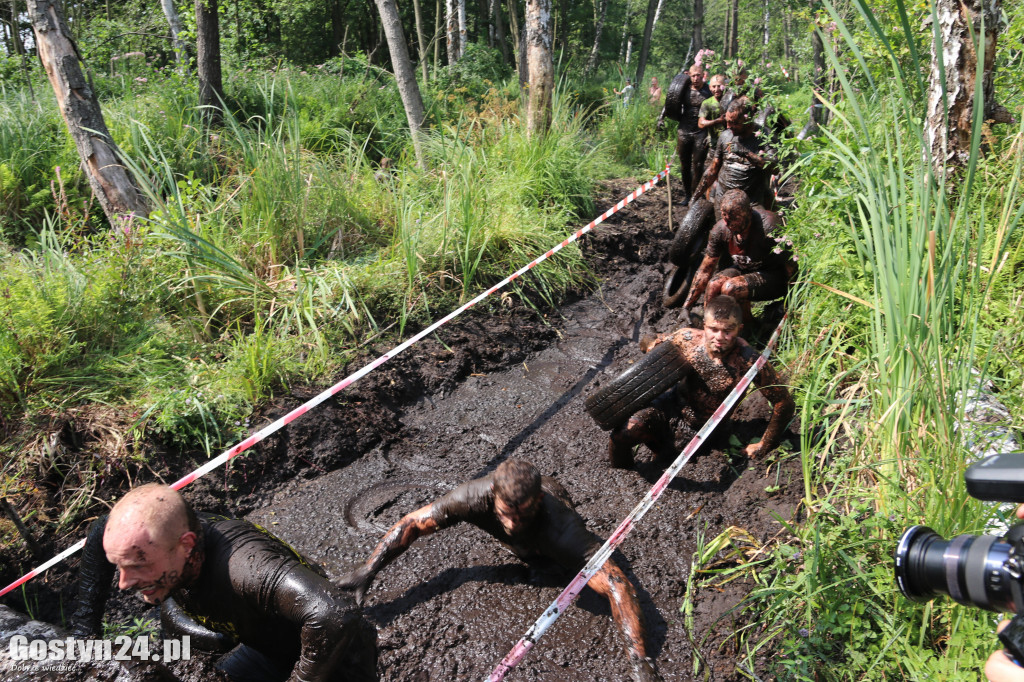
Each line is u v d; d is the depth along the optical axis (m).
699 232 6.46
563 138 9.14
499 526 3.54
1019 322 4.36
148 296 5.37
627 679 3.22
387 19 8.40
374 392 5.17
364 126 10.09
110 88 9.91
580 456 4.83
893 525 3.31
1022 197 4.89
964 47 5.02
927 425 3.53
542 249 7.16
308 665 2.57
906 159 5.64
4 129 7.39
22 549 3.88
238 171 7.12
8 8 14.73
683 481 4.47
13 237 6.77
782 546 3.51
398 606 3.58
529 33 9.27
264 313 5.64
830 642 3.13
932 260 3.45
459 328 6.09
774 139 6.43
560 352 6.17
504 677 3.21
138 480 4.26
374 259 6.50
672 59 38.81
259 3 15.80
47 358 4.59
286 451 4.62
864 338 4.75
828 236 5.20
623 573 3.45
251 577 2.62
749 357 4.29
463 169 7.55
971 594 1.69
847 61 7.04
